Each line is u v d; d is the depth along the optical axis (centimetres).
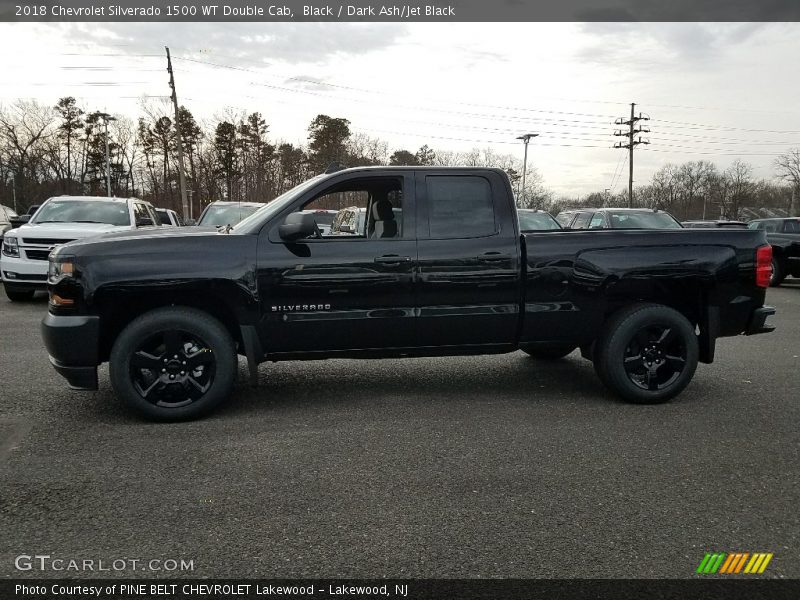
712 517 328
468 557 288
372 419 485
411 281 500
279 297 484
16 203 5878
